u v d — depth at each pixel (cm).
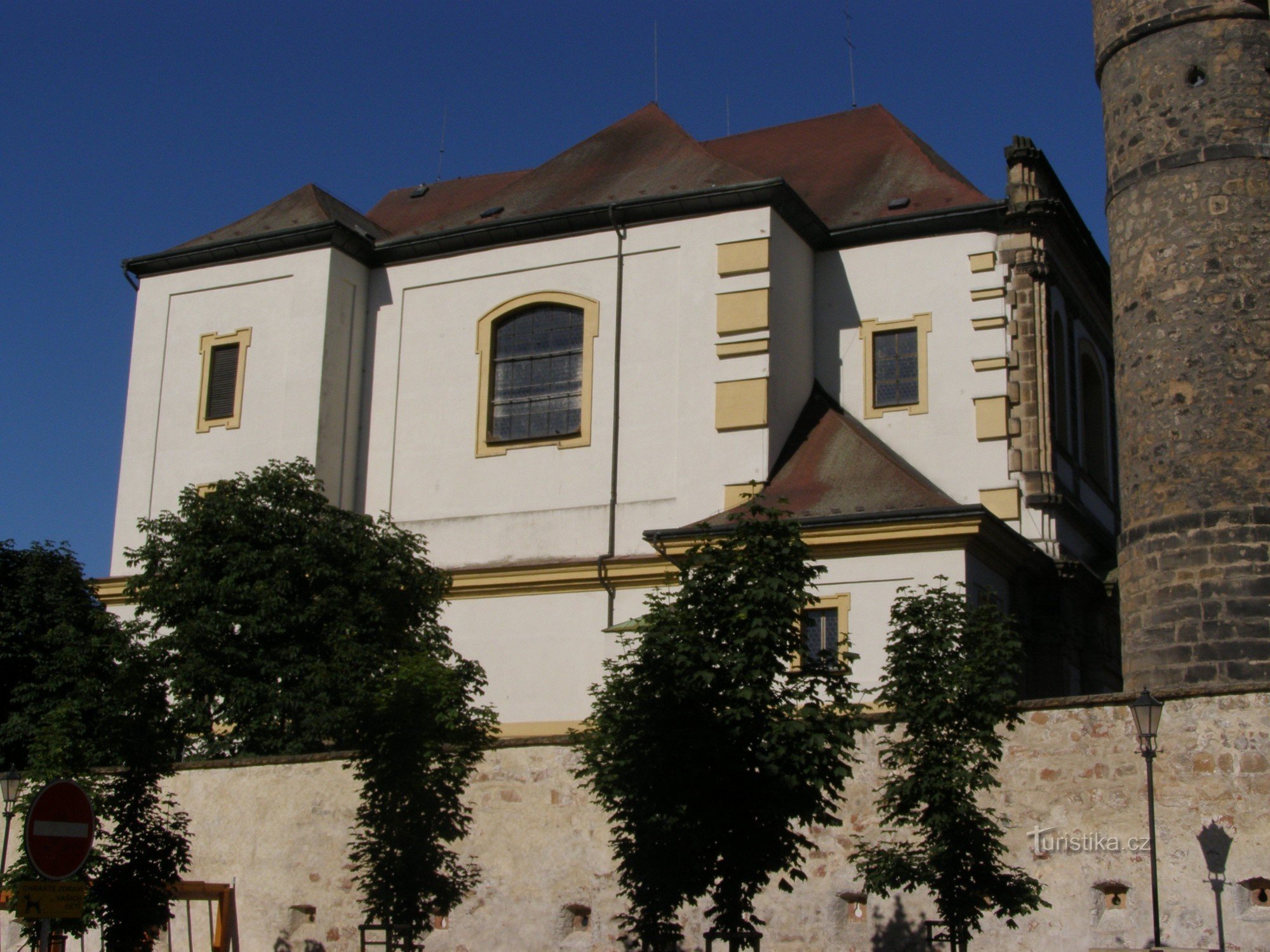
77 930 2281
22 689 3189
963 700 1808
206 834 2433
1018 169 3331
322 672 2706
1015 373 3266
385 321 3625
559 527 3312
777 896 1983
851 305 3444
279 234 3581
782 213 3331
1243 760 1755
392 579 2939
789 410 3284
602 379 3347
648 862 1819
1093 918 1803
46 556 3591
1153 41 2506
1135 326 2450
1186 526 2319
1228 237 2384
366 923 2073
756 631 1778
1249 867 1725
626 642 2034
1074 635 3203
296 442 3491
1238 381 2336
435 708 2145
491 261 3534
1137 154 2497
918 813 1853
